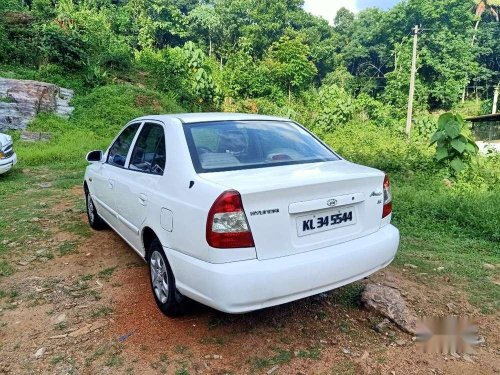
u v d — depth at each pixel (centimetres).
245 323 276
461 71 4291
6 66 1698
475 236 496
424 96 3897
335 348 250
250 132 312
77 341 256
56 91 1545
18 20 2041
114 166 386
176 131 293
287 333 264
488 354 248
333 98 2764
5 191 711
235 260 221
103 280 344
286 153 305
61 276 353
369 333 267
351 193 259
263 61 3750
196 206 234
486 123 2381
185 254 244
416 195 641
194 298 240
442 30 4522
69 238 453
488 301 314
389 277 354
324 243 246
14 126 1327
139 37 3422
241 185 227
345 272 248
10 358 240
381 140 1745
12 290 326
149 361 236
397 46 4478
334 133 2142
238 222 220
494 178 828
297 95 3316
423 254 423
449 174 849
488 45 4903
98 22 2388
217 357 239
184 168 263
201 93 2214
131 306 299
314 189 239
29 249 419
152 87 2105
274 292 222
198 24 4925
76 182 802
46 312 292
